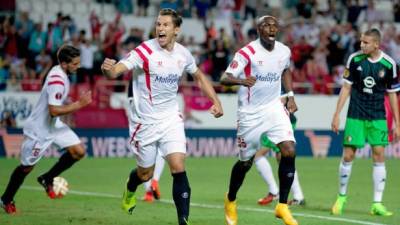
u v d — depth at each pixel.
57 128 26.44
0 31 54.16
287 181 21.28
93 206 26.78
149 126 20.53
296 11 63.94
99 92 50.28
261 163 27.94
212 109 21.06
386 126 25.59
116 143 50.25
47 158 48.25
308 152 51.75
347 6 63.53
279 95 22.27
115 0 63.34
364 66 25.31
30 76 53.31
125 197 22.70
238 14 63.25
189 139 50.62
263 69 21.80
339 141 51.94
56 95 23.92
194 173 40.22
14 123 48.75
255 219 24.03
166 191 32.25
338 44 57.19
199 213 25.45
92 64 53.09
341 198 25.67
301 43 56.41
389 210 26.88
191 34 61.97
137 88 20.67
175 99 20.75
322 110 51.94
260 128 21.86
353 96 25.80
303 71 55.47
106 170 41.31
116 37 54.81
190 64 20.86
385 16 64.69
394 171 42.44
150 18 62.62
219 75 53.62
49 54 53.91
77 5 63.00
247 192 32.28
